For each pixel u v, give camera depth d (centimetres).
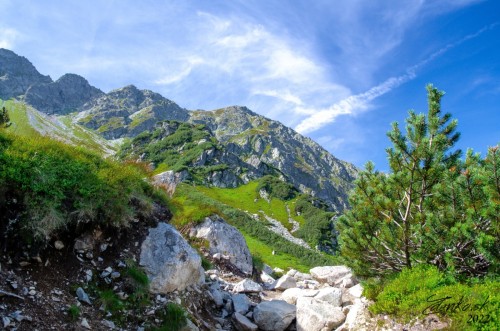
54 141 1242
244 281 1694
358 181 1485
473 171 1175
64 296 907
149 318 1016
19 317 761
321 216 12294
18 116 19525
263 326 1330
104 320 922
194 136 18638
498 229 1073
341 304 1510
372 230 1420
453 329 937
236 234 2336
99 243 1110
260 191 15188
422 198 1314
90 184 1116
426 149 1227
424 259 1288
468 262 1197
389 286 1183
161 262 1177
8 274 852
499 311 928
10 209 936
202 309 1269
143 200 1302
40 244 952
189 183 13988
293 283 1936
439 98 1265
